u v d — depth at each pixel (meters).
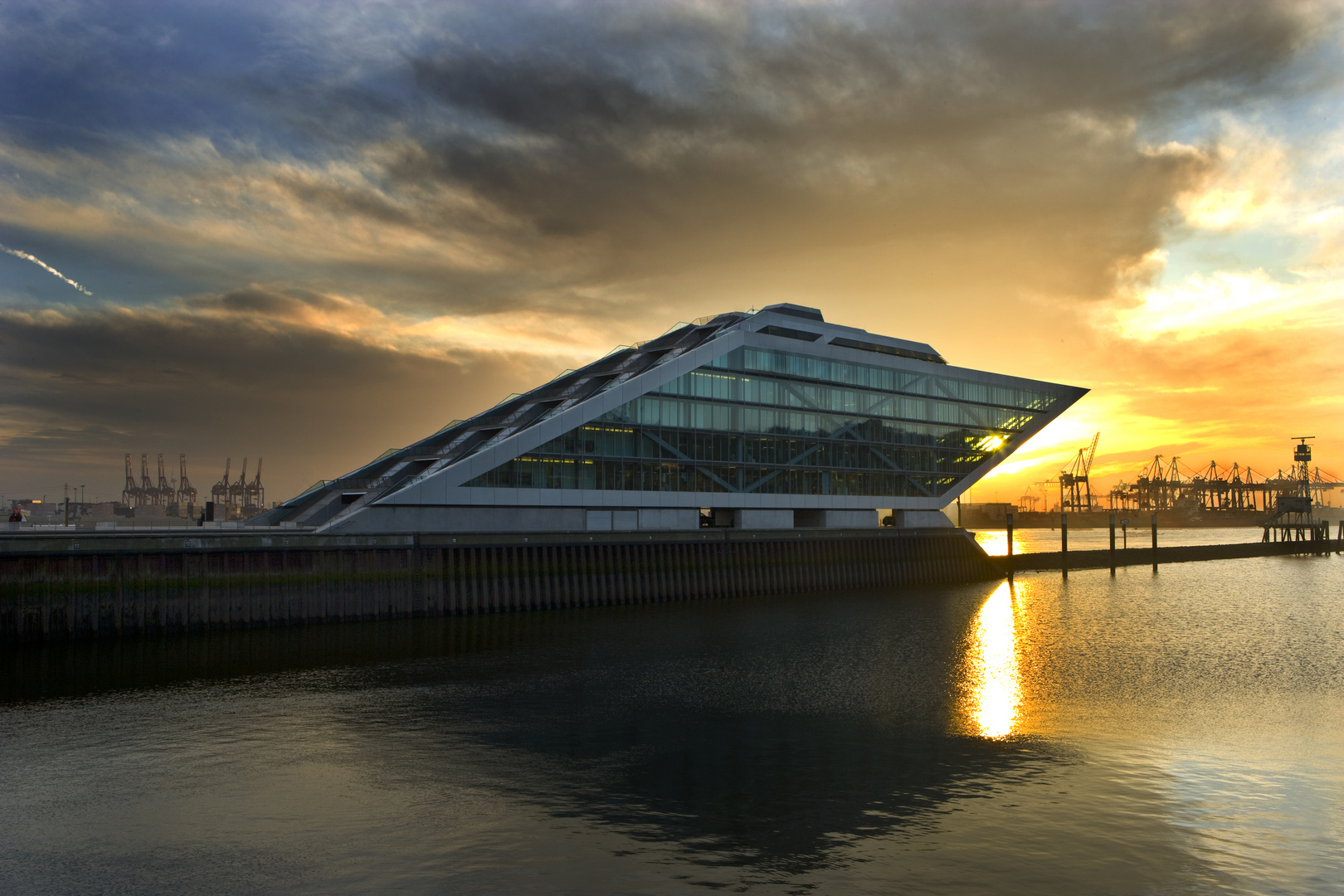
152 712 40.12
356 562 65.00
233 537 59.84
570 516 81.75
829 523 102.00
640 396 85.38
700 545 84.44
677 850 25.09
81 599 54.81
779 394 95.81
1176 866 24.17
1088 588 104.81
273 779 31.14
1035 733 37.47
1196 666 53.72
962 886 22.94
